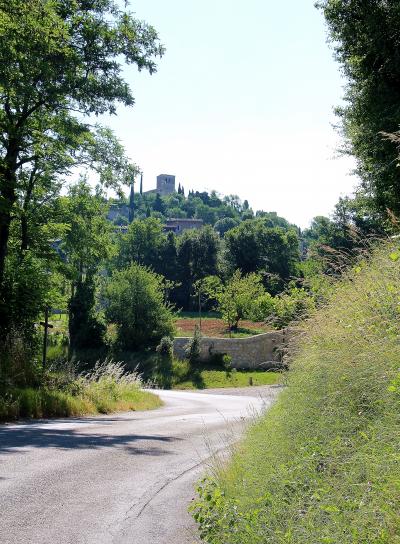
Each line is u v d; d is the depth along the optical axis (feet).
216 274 345.10
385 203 65.98
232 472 21.98
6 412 47.39
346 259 33.50
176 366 167.32
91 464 28.07
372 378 19.15
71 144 91.76
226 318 222.28
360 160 70.38
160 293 192.65
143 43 85.46
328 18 67.56
